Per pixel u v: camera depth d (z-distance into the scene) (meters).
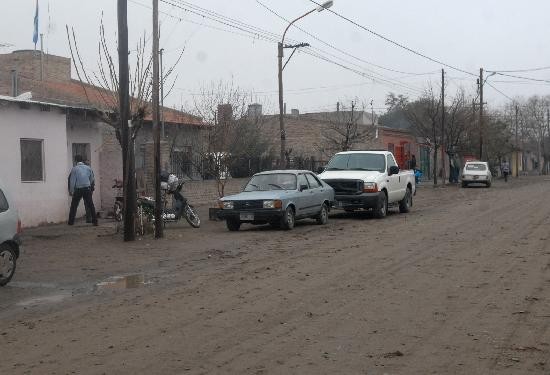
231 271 11.37
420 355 6.29
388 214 22.36
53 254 13.63
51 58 33.12
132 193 15.46
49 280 10.87
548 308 8.11
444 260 11.94
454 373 5.75
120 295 9.55
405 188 22.66
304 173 18.70
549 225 17.66
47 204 18.78
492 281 9.91
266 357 6.28
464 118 51.06
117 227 16.92
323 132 44.34
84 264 12.45
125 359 6.29
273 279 10.43
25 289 10.12
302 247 14.19
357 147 45.81
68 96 27.88
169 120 27.92
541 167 101.62
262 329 7.34
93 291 9.91
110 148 23.16
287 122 45.44
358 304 8.49
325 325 7.46
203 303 8.77
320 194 18.88
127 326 7.61
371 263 11.77
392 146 53.53
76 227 18.19
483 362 6.05
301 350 6.50
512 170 84.12
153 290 9.87
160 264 12.38
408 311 8.07
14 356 6.46
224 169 23.58
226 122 24.66
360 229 17.55
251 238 15.87
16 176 17.61
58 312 8.51
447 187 44.69
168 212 18.14
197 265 12.20
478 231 16.45
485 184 46.03
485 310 8.06
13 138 17.50
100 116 16.42
